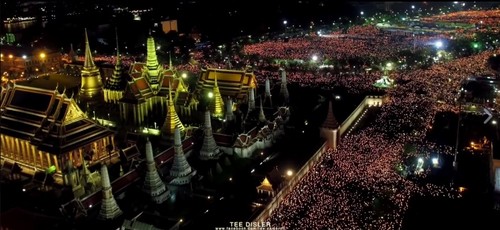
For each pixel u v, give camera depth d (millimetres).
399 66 154750
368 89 129500
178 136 74500
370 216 65125
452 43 184000
